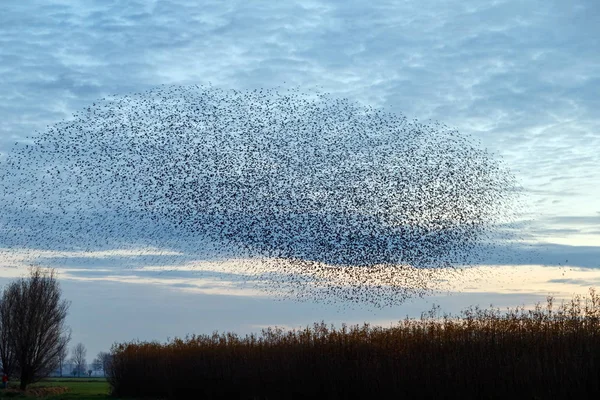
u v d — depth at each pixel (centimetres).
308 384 3550
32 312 6875
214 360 4309
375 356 3219
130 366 5306
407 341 3131
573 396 2486
